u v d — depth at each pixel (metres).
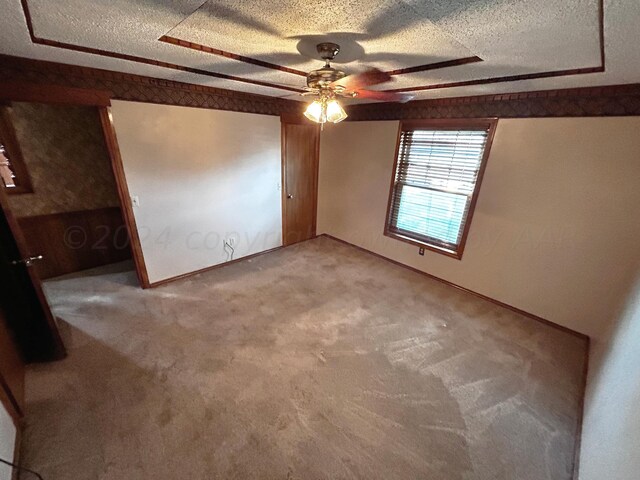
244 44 1.61
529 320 2.88
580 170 2.39
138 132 2.71
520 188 2.74
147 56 1.89
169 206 3.13
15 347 1.96
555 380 2.14
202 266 3.62
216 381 2.02
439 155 3.28
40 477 1.44
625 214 2.24
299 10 1.18
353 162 4.19
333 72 1.62
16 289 1.89
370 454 1.60
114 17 1.26
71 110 3.07
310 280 3.52
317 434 1.69
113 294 3.05
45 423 1.68
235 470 1.50
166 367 2.12
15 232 1.74
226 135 3.33
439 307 3.04
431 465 1.56
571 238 2.54
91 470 1.48
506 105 2.66
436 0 1.05
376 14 1.19
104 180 3.47
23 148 2.90
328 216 4.84
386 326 2.70
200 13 1.22
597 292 2.47
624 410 1.22
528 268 2.84
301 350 2.35
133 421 1.72
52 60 2.02
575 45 1.36
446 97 2.99
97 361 2.15
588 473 1.34
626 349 1.55
